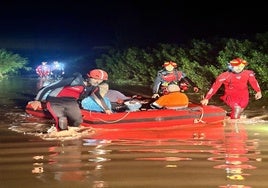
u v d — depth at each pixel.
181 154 7.58
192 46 20.05
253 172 6.54
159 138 8.93
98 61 28.66
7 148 8.16
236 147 8.06
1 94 17.45
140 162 7.11
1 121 11.05
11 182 6.21
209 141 8.59
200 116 10.36
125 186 6.01
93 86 9.95
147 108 11.02
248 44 16.14
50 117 11.23
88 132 9.46
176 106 10.50
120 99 11.43
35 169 6.80
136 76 23.23
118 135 9.23
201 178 6.29
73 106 9.59
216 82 11.22
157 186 6.00
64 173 6.58
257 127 10.01
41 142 8.63
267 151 7.75
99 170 6.71
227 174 6.46
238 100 11.10
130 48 24.88
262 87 14.95
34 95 17.02
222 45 18.19
